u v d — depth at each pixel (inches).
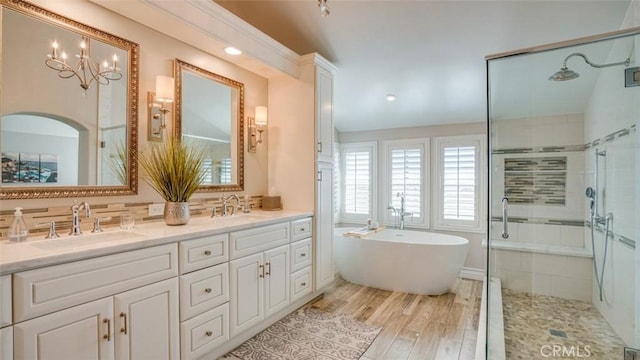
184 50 96.3
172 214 83.7
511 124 131.3
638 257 84.6
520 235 132.1
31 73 66.0
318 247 123.6
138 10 77.9
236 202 114.3
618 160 97.1
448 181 175.5
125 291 61.0
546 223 128.5
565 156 124.9
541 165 128.3
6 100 62.7
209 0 89.1
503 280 134.2
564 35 103.8
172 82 87.3
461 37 112.5
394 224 190.1
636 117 85.2
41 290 49.9
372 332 99.9
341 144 206.5
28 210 65.6
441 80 141.4
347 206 203.8
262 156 127.6
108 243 60.5
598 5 90.7
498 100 126.2
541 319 106.9
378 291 138.7
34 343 49.2
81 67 73.5
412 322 107.6
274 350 88.5
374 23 111.6
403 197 186.4
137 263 63.1
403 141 188.4
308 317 110.6
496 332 97.7
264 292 97.1
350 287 143.7
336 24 113.9
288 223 108.0
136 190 83.7
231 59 107.9
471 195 169.6
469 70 132.3
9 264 46.3
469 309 119.3
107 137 78.1
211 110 105.7
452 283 136.3
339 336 97.0
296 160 125.0
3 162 62.4
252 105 122.3
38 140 67.0
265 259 97.4
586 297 119.0
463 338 96.5
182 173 85.0
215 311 80.4
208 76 103.8
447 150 176.6
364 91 156.2
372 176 197.0
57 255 51.4
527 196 130.6
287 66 120.4
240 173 116.6
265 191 129.2
